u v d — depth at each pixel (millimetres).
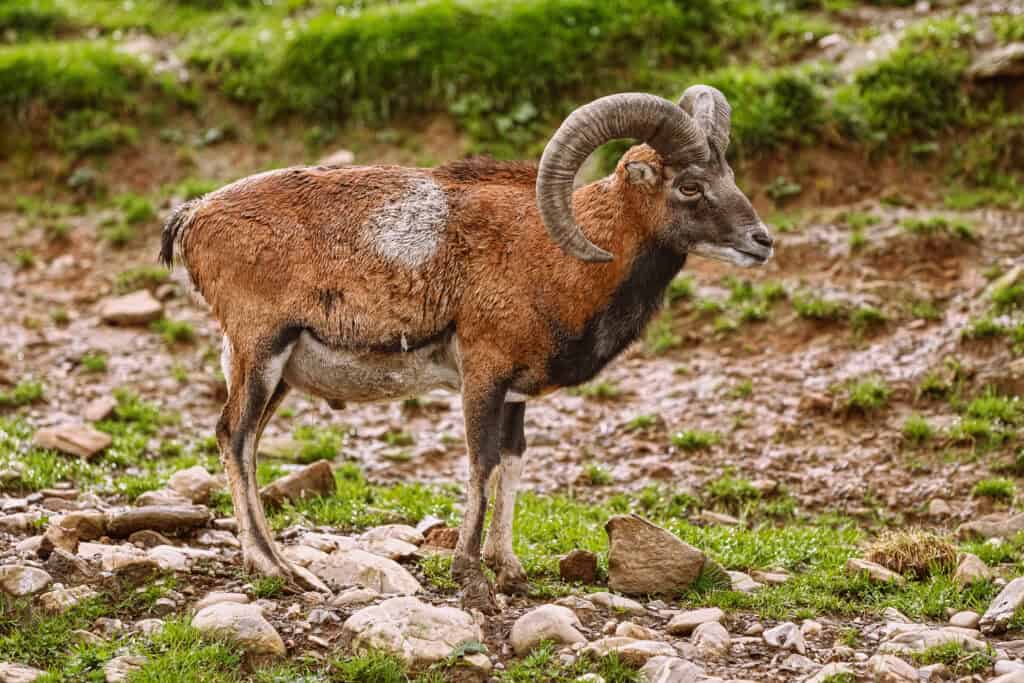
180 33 44844
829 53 39062
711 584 17906
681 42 39969
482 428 16656
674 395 28359
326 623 15891
